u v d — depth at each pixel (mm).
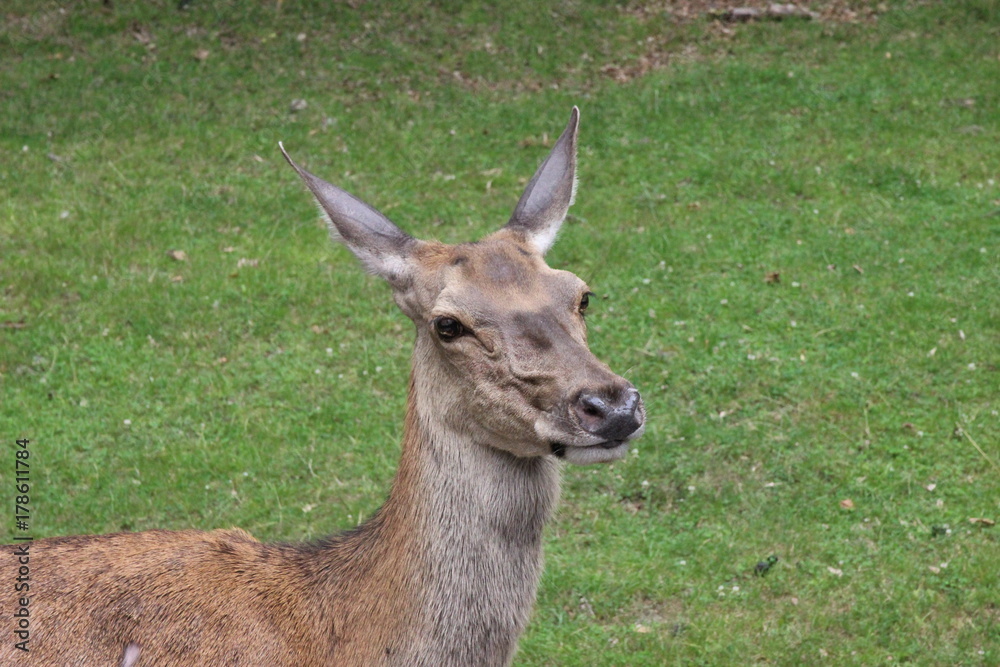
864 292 19469
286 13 30828
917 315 18641
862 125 26312
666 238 21266
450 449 8492
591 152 25328
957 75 28812
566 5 31969
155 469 14922
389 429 15961
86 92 27000
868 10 32344
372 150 25234
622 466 15141
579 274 20078
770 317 18703
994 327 18266
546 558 13617
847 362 17422
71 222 21469
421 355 8781
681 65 29609
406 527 8547
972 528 14000
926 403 16422
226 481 14836
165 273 19844
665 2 32625
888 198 23000
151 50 29125
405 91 28094
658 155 25078
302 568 9070
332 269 20234
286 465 15148
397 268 9039
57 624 8672
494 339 8211
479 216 22484
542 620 12719
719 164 24500
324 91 27891
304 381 17016
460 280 8523
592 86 28578
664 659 12078
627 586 13164
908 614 12664
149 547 9234
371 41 30094
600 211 22625
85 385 16641
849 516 14305
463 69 29172
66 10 30281
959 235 21328
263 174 24031
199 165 24234
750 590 13148
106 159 24234
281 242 21203
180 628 8734
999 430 15742
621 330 18344
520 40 30406
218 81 27984
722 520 14312
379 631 8516
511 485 8477
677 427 15883
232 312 18672
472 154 25219
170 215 22062
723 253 20812
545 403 7996
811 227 21812
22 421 15781
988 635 12398
